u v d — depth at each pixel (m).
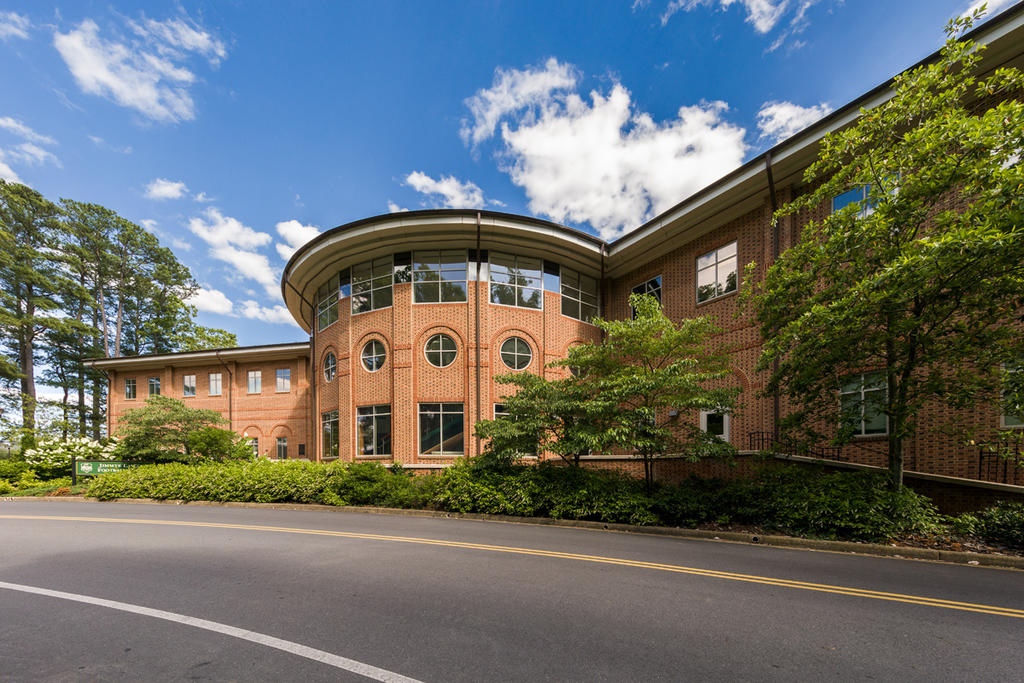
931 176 7.54
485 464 12.02
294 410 27.66
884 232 7.99
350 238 17.95
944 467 10.38
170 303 47.84
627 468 14.69
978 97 10.49
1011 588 5.52
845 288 8.52
